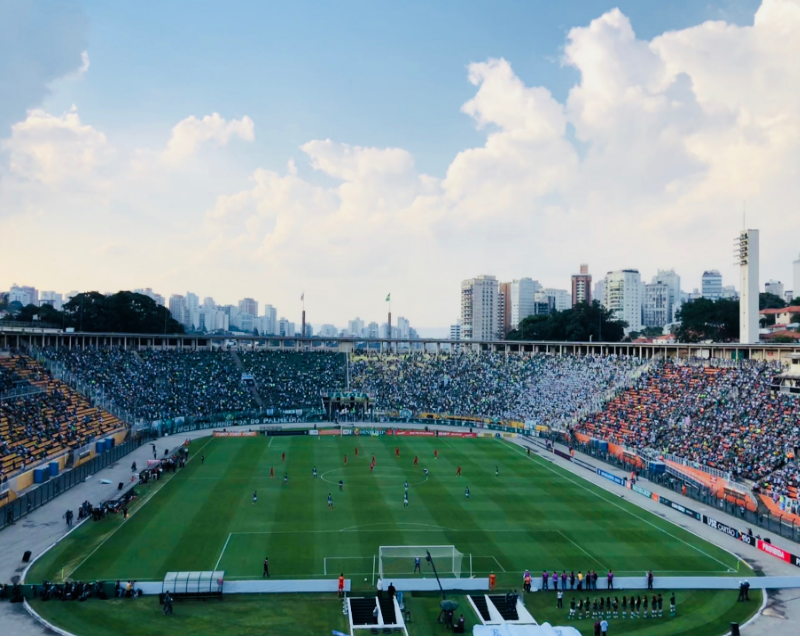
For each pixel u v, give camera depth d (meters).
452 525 66.75
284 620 44.94
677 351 141.50
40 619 43.78
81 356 134.25
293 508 72.06
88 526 64.19
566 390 139.25
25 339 138.38
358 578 52.28
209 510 70.81
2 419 88.75
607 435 109.31
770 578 52.72
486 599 47.59
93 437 99.00
